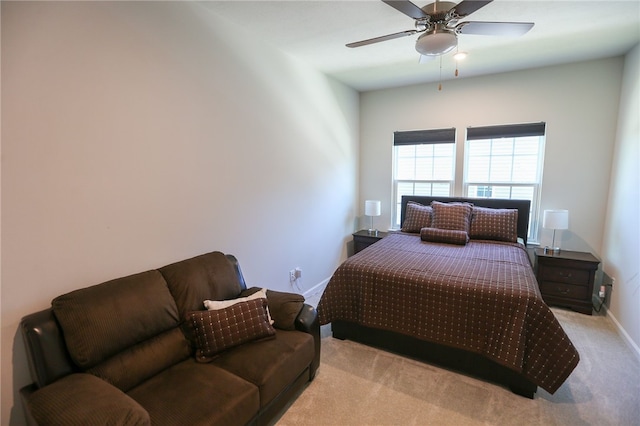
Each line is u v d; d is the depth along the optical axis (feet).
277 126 10.18
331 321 9.18
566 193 12.39
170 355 5.82
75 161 5.44
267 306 7.24
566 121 12.13
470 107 13.75
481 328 7.25
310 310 7.33
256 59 9.14
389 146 15.71
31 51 4.83
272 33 8.89
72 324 4.81
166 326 5.92
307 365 6.89
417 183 15.52
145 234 6.64
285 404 6.32
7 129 4.67
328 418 6.37
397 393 7.07
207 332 6.08
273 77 9.87
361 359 8.38
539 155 12.90
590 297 10.82
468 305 7.39
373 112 15.87
